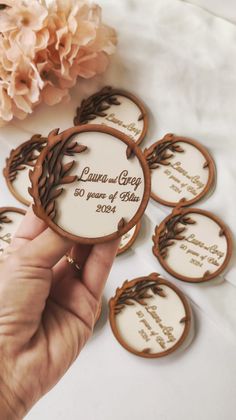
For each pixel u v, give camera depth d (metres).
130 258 0.36
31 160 0.38
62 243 0.24
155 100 0.39
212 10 0.40
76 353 0.26
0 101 0.37
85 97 0.39
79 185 0.24
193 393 0.33
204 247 0.35
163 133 0.39
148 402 0.33
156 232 0.36
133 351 0.33
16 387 0.23
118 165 0.24
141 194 0.24
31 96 0.37
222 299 0.34
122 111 0.39
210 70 0.38
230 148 0.37
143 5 0.40
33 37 0.36
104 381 0.34
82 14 0.37
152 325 0.34
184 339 0.33
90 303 0.26
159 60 0.39
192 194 0.37
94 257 0.26
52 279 0.26
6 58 0.36
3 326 0.23
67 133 0.24
